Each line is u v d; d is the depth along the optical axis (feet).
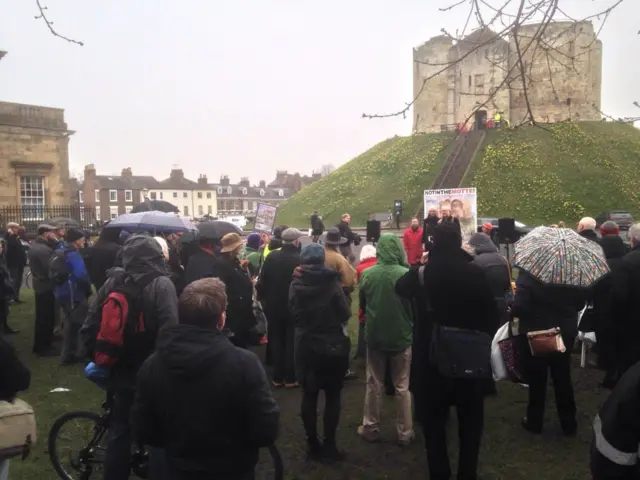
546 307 17.65
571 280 17.03
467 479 14.28
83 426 17.34
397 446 18.51
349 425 20.39
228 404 9.30
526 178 145.28
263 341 32.48
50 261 28.86
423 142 182.70
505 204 137.18
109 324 13.58
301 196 188.34
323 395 23.91
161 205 35.45
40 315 30.12
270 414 9.50
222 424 9.33
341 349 16.98
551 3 14.32
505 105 166.81
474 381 14.16
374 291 17.88
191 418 9.25
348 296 24.45
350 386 24.80
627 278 18.42
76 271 27.45
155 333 13.89
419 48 181.68
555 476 16.05
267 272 23.88
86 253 30.17
